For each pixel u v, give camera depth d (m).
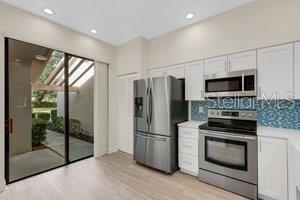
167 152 2.83
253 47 2.39
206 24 2.88
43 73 3.73
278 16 2.21
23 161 3.27
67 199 2.12
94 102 3.76
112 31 3.37
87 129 4.57
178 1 2.41
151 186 2.45
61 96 3.50
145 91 3.13
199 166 2.62
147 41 3.82
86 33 3.44
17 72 3.37
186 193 2.27
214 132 2.44
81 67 4.13
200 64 2.95
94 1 2.37
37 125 3.84
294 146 1.62
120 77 4.12
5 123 2.44
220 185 2.39
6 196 2.16
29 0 2.31
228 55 2.63
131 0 2.37
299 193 1.63
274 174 1.98
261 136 2.07
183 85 3.20
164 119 2.87
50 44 2.87
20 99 3.48
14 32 2.42
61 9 2.56
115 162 3.39
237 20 2.54
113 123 4.08
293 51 2.11
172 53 3.36
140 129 3.23
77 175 2.79
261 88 2.33
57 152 3.79
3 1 2.32
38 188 2.37
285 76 2.15
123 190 2.34
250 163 2.14
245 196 2.18
